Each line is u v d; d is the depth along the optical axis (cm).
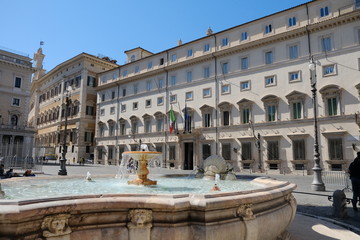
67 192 690
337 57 2808
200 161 3672
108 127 5175
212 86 3728
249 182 1008
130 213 389
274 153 3083
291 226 749
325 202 1220
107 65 6128
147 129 4478
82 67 5806
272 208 514
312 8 3022
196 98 3884
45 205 330
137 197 404
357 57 2697
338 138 2691
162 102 4303
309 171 2823
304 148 2883
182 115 4006
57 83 6794
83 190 748
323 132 2767
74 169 3481
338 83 2769
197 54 3966
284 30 3192
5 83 5234
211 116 3688
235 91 3500
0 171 1736
